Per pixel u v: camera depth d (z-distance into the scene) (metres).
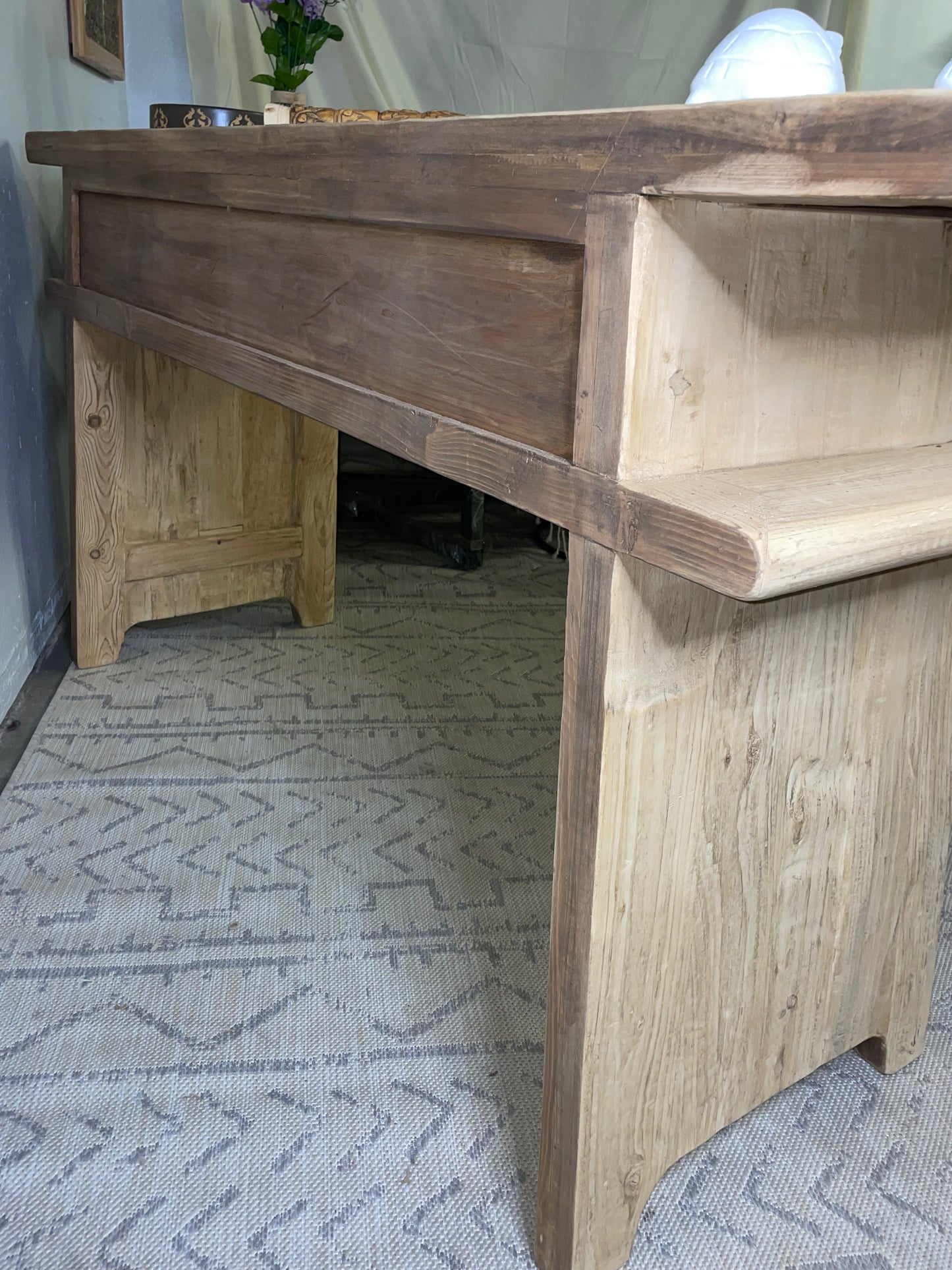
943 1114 1.06
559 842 0.79
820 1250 0.90
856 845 0.97
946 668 0.98
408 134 0.82
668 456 0.68
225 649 2.14
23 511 1.92
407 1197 0.93
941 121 0.46
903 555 0.62
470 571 2.77
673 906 0.83
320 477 2.17
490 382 0.80
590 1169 0.83
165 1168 0.95
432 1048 1.11
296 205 1.01
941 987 1.25
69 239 1.72
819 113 0.51
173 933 1.27
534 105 3.04
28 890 1.33
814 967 0.99
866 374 0.77
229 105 2.91
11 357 1.85
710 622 0.76
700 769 0.80
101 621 1.99
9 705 1.81
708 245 0.65
